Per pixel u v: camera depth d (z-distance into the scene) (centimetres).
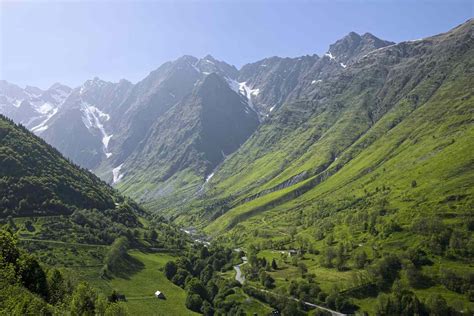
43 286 14375
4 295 11619
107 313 14312
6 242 14875
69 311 13200
